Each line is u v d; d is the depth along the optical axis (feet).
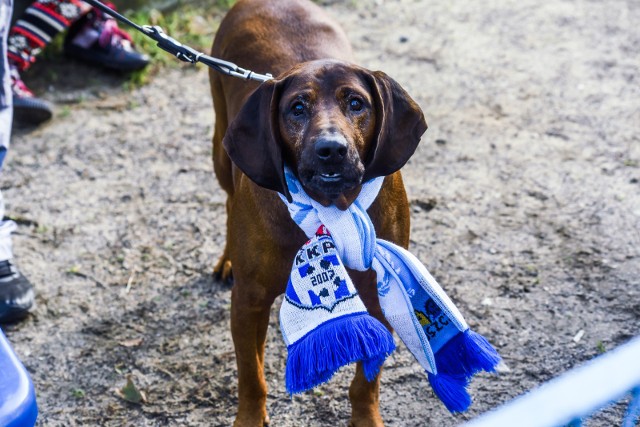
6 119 11.64
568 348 11.08
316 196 8.32
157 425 10.41
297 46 10.49
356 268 8.62
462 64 18.54
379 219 8.75
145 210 14.38
